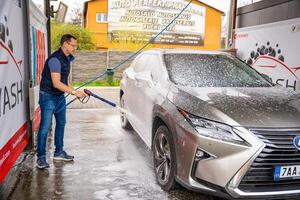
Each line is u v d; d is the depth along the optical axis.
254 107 3.47
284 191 3.20
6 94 3.51
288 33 6.77
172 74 4.39
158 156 4.00
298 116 3.36
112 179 4.16
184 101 3.62
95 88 15.33
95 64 17.98
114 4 24.47
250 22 9.20
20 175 4.24
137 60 6.12
